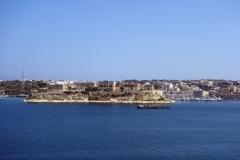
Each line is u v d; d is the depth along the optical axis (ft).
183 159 334.65
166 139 440.04
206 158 341.21
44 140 417.49
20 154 342.03
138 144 401.49
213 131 530.27
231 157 347.15
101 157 336.49
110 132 493.77
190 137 462.19
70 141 413.18
